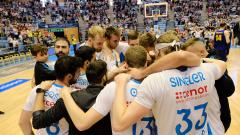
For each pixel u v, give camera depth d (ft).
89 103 5.68
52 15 86.17
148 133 5.22
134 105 4.59
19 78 33.32
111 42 9.73
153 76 4.70
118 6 95.40
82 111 5.40
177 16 85.10
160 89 4.55
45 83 6.55
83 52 7.38
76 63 6.45
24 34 54.24
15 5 86.02
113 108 4.90
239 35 51.26
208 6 89.81
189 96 4.72
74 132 5.85
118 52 10.61
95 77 5.90
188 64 4.83
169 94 4.58
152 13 80.94
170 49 5.62
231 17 78.79
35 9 88.38
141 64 5.42
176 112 4.66
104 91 5.36
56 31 71.15
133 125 5.12
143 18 84.43
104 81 6.27
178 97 4.62
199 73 4.91
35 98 6.64
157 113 4.75
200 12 87.15
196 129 4.90
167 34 5.88
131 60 5.41
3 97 24.22
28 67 41.73
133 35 10.00
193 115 4.78
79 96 5.76
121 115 4.64
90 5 95.86
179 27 73.31
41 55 8.94
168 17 83.87
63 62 6.37
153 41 7.61
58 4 94.73
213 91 5.56
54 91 6.43
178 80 4.68
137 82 5.35
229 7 88.33
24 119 6.84
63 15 88.07
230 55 41.27
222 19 76.69
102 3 97.76
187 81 4.75
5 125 17.07
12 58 44.42
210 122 5.58
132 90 5.22
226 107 5.90
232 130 14.24
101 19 87.51
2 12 75.61
